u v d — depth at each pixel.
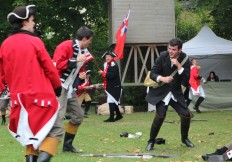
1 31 23.08
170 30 20.80
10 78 5.06
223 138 9.81
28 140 4.96
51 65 5.09
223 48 19.56
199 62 22.58
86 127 12.48
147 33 20.66
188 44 19.86
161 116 8.10
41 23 23.75
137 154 7.67
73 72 7.57
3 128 12.94
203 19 26.31
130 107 18.66
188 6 30.73
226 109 18.80
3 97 13.27
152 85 8.15
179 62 8.03
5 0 23.08
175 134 10.55
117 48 19.45
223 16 24.30
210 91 18.67
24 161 7.27
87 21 25.67
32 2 22.84
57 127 5.22
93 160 7.15
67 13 24.27
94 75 23.33
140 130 11.61
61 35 24.81
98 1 24.62
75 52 7.50
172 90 8.16
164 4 20.72
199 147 8.48
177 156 7.46
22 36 5.08
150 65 20.95
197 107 17.69
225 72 22.62
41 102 4.97
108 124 13.45
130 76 21.12
